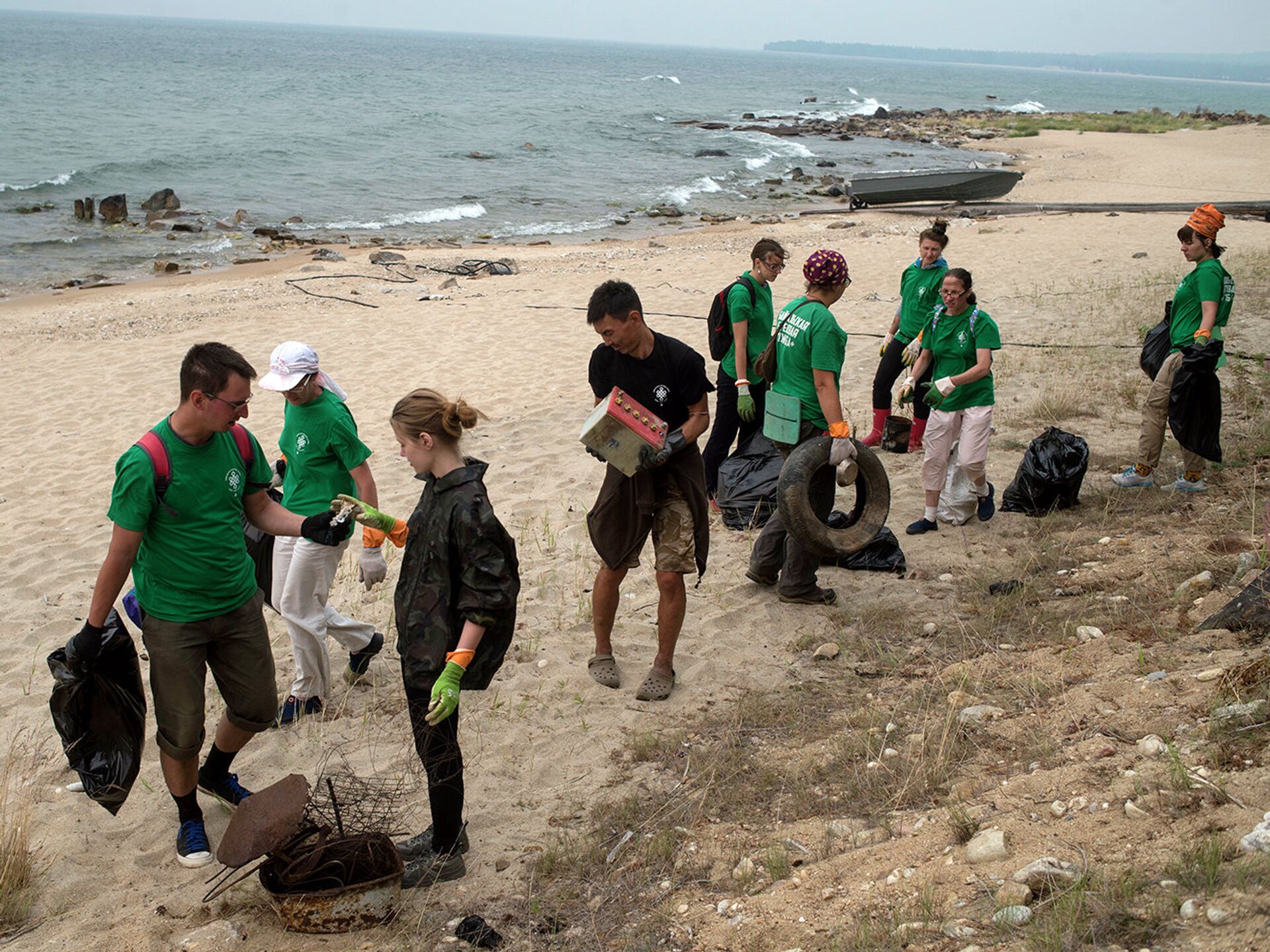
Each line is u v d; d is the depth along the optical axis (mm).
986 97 118562
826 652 5168
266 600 5027
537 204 31688
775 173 41625
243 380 3533
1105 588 5336
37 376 11898
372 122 50938
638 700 4898
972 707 4266
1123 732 3740
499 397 10609
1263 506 5914
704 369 4703
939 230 7727
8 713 5004
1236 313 12133
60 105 51594
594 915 3418
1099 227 23406
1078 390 9461
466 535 3414
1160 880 2777
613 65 167125
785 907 3193
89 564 6836
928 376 7980
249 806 3371
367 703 5020
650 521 4816
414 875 3633
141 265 21406
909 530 6613
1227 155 42938
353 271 19562
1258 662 3768
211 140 41281
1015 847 3162
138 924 3492
